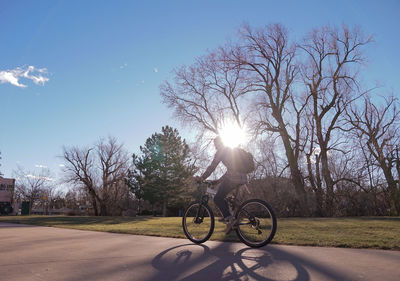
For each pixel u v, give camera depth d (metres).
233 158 4.64
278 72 24.16
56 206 67.19
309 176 17.30
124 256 3.53
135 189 48.44
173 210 52.56
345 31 22.81
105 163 44.97
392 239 4.57
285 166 17.02
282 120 22.16
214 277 2.65
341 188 16.77
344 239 4.57
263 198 15.54
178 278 2.64
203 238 4.64
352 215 16.52
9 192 60.12
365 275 2.55
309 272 2.70
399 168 16.58
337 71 22.31
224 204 4.61
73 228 8.48
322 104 21.53
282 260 3.18
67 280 2.61
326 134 19.97
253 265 3.01
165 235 5.51
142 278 2.65
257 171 15.91
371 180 16.86
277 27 24.20
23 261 3.34
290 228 6.95
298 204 15.96
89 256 3.57
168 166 46.88
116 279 2.62
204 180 4.89
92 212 52.00
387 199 16.72
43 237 5.75
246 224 4.33
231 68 24.83
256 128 21.56
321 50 23.48
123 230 6.70
